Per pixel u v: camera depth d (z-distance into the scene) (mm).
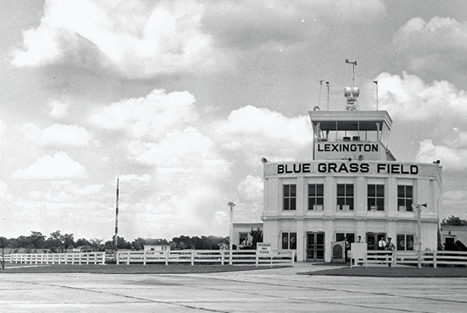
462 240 83812
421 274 40500
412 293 26547
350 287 29781
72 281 32594
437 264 55094
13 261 77250
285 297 23984
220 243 73188
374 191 66875
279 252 57875
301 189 67062
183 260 57062
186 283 31531
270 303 21578
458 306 21375
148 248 67938
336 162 66750
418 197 66938
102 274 40781
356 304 21641
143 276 38219
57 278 35719
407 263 55781
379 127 70938
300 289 28219
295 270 46312
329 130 74812
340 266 54719
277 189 68125
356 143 70125
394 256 53312
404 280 35844
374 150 69938
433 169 67500
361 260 54688
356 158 69688
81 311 18391
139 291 25891
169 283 31375
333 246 63906
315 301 22531
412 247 66438
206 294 24828
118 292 25234
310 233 66750
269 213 68250
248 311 19000
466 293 26750
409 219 66312
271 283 32188
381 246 58125
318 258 66188
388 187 66562
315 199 67125
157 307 19766
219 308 19719
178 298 22891
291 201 67688
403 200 67000
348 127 73562
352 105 73000
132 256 59000
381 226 66438
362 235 66062
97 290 26172
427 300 23438
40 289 26625
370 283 32969
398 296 25031
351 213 66312
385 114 69938
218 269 46469
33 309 18766
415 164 67062
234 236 81062
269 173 68688
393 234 66125
